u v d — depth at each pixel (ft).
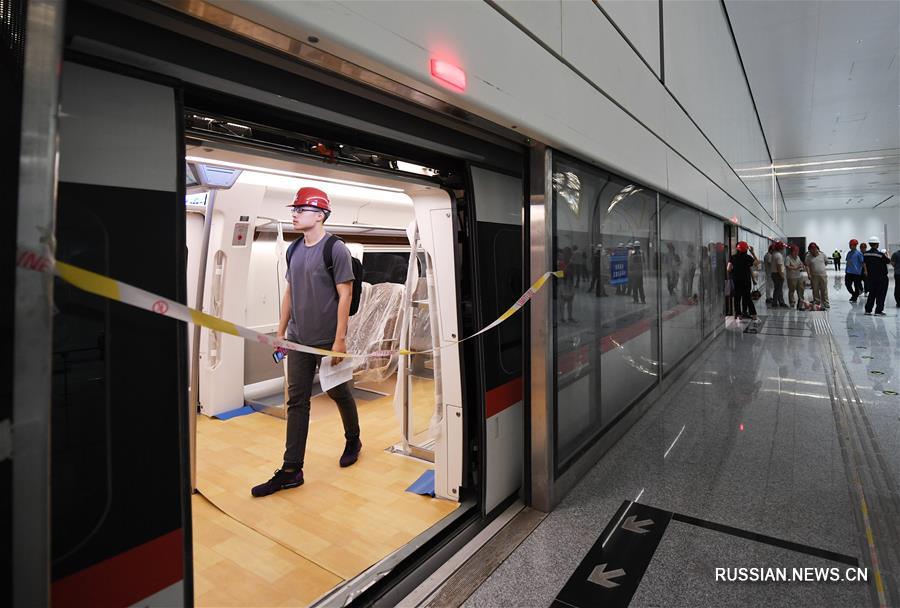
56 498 3.15
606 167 10.41
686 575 6.70
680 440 11.99
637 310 13.56
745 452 11.15
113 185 3.39
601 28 9.72
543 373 8.32
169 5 3.39
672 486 9.48
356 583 6.17
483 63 5.99
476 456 8.57
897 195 92.84
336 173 6.91
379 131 5.72
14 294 2.69
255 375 15.31
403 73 4.77
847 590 6.34
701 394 16.06
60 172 3.13
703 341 23.02
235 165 7.54
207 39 3.86
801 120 44.73
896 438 11.73
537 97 7.24
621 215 12.04
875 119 43.80
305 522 8.05
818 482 9.55
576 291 9.66
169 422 3.70
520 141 7.77
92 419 3.30
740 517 8.28
